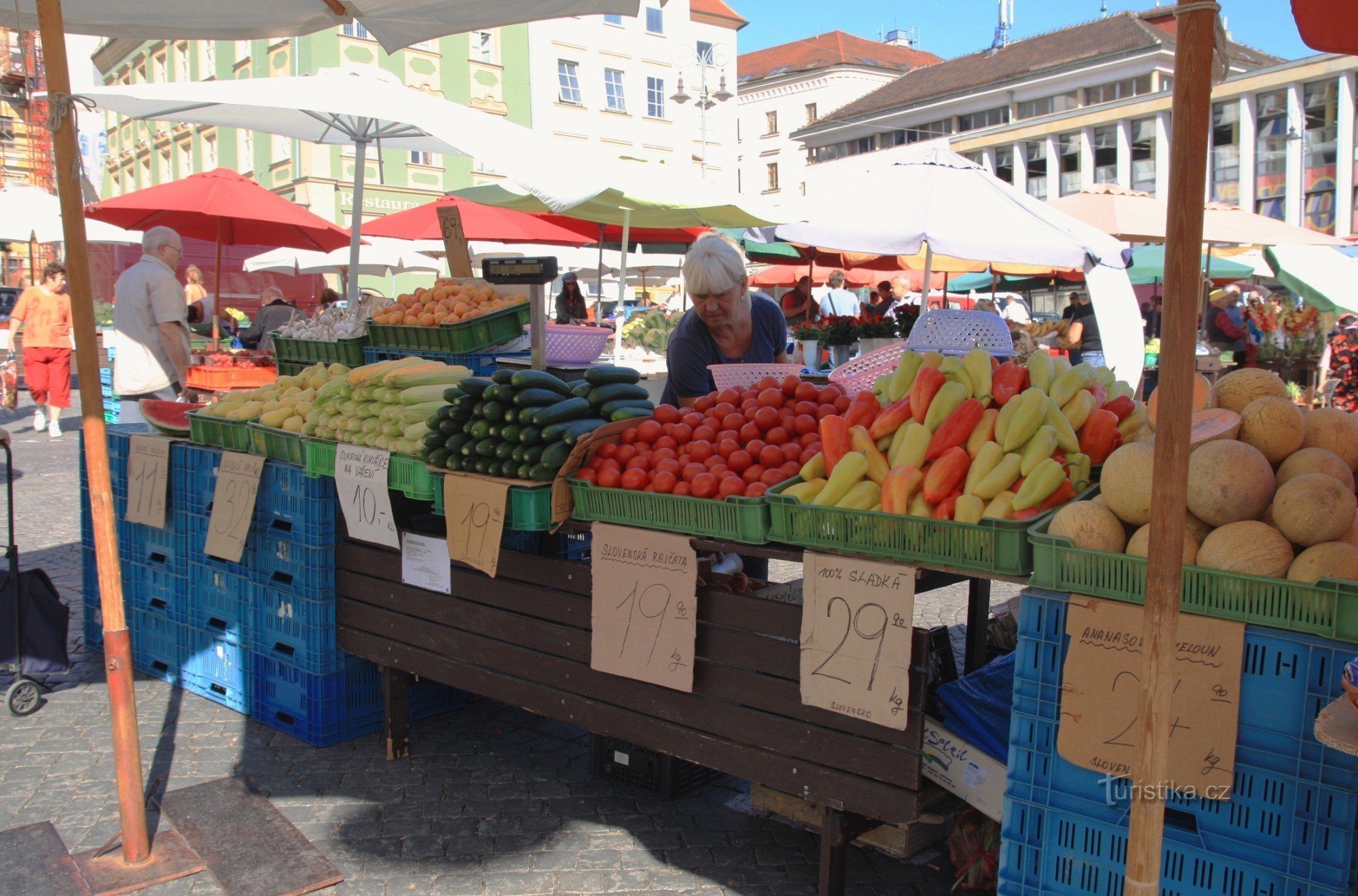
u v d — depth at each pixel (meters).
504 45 31.80
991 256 7.60
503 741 4.20
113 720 3.13
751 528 2.74
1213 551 2.04
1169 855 2.11
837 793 2.68
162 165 38.25
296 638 4.15
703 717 2.95
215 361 7.11
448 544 3.40
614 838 3.38
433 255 18.61
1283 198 33.97
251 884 3.03
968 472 2.51
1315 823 1.91
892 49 61.62
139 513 4.82
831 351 9.10
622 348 9.94
